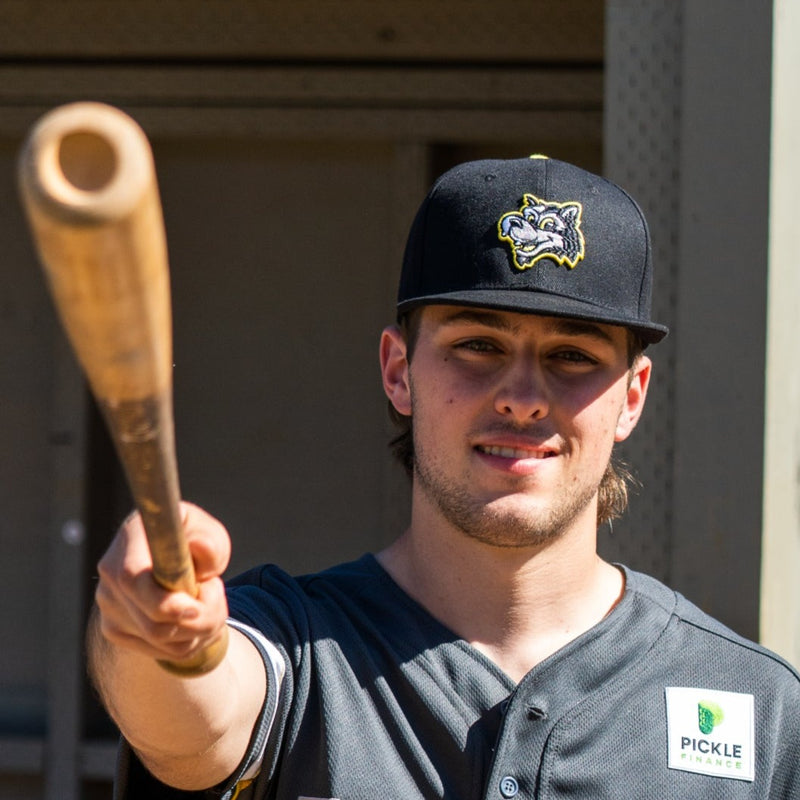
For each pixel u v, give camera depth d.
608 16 6.46
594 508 4.25
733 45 6.20
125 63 10.29
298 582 4.31
